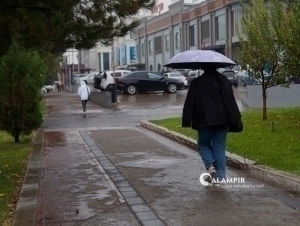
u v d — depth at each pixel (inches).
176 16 2901.1
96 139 524.7
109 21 349.7
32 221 231.6
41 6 332.5
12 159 415.8
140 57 3609.7
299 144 371.6
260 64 518.3
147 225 222.4
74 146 477.7
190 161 374.0
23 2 323.0
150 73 1376.7
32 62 515.5
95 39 351.6
